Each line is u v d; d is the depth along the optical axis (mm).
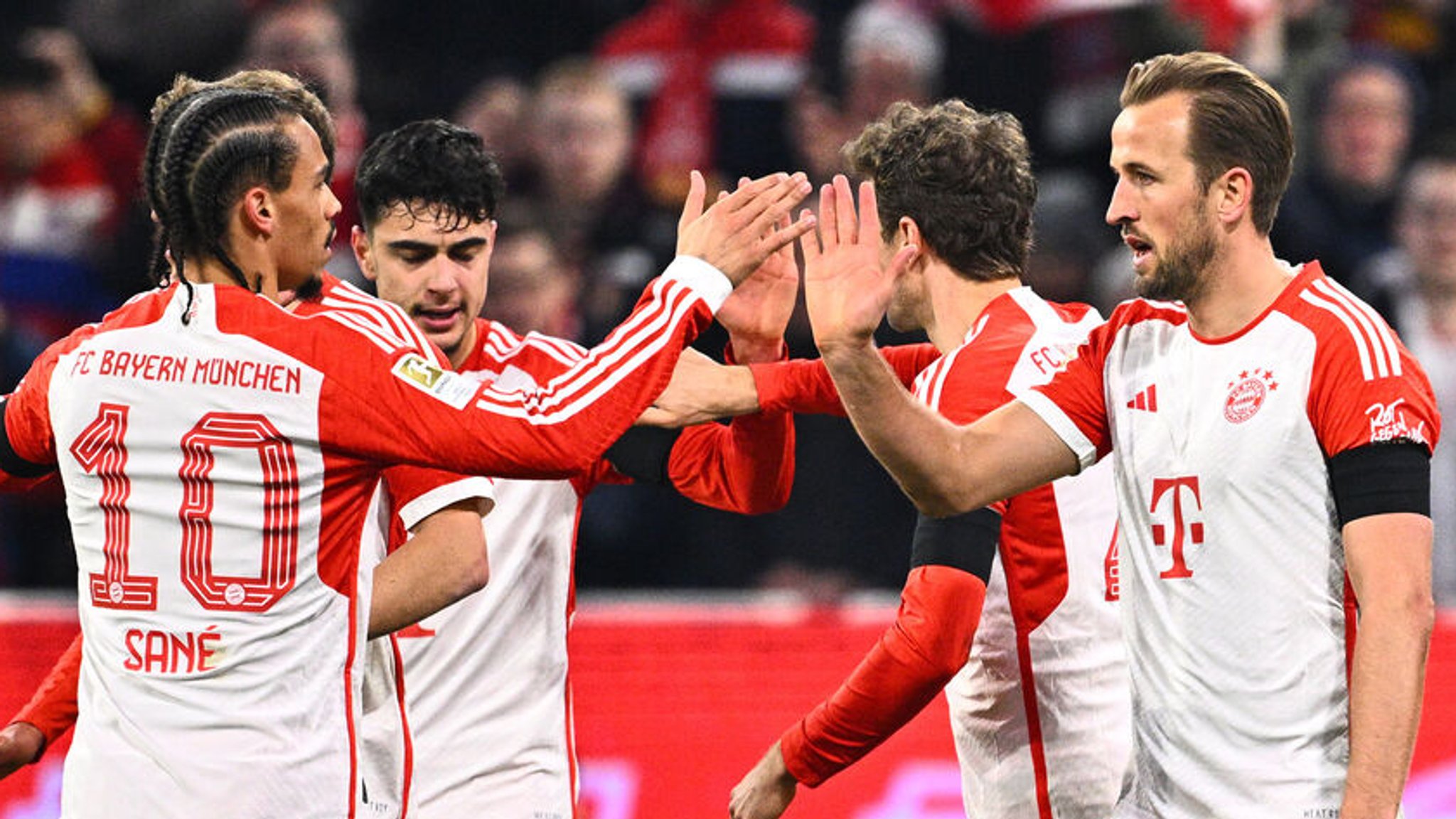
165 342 9984
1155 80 10539
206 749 9875
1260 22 28344
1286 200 27438
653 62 29250
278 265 10289
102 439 10023
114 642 10062
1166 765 10562
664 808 17266
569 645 13219
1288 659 10164
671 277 10453
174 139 10031
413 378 9953
